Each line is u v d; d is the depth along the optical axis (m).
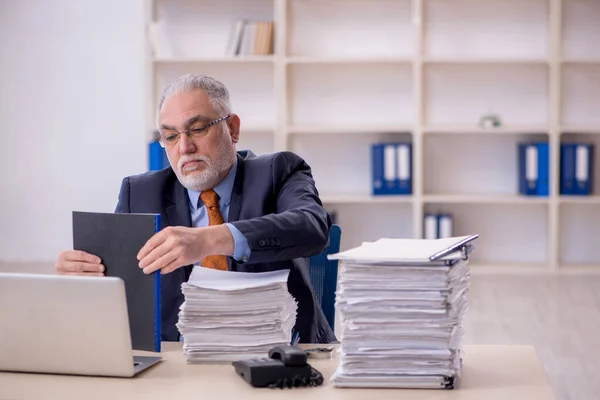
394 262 1.67
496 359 1.90
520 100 6.53
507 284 6.01
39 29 6.75
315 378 1.70
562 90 6.52
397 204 6.66
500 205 6.62
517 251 6.66
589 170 6.36
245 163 2.38
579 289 5.83
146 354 1.94
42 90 6.79
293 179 2.36
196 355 1.87
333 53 6.55
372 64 6.59
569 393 3.64
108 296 1.71
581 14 6.46
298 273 2.27
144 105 6.78
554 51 6.27
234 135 2.36
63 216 6.88
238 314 1.85
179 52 6.57
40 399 1.63
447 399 1.62
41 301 1.74
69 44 6.75
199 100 2.23
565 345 4.40
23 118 6.81
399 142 6.59
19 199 6.88
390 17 6.53
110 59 6.75
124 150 6.80
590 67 6.49
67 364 1.77
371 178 6.62
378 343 1.68
